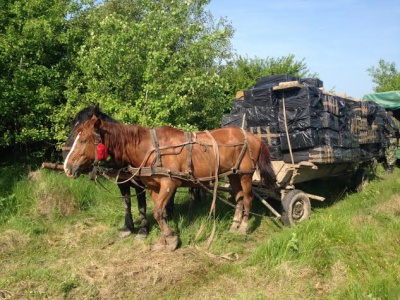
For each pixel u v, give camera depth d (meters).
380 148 10.66
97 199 7.79
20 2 9.21
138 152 5.65
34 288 4.71
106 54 8.67
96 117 5.39
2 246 5.83
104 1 13.76
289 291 4.48
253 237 6.48
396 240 5.59
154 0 12.30
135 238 6.21
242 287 4.67
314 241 5.23
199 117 11.39
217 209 7.20
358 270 4.71
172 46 9.84
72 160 5.32
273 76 8.06
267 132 7.09
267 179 6.54
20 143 9.88
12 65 8.91
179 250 5.68
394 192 8.55
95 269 5.15
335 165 8.03
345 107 7.76
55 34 9.77
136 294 4.58
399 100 12.96
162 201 5.67
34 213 6.97
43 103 9.09
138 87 9.37
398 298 4.16
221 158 6.07
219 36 9.95
